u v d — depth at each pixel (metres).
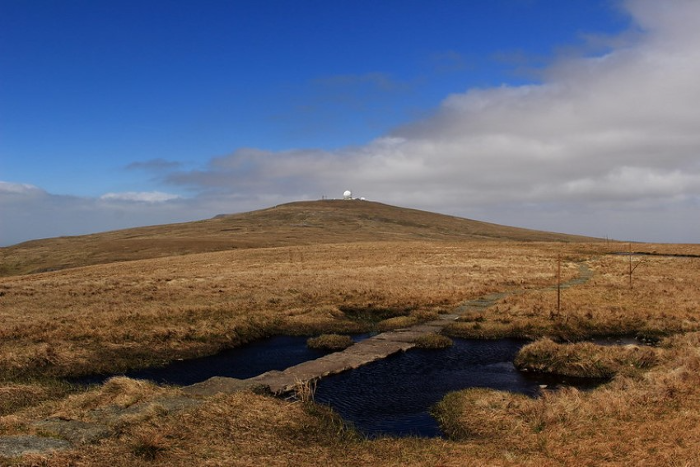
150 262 69.50
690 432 9.57
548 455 9.12
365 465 8.85
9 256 117.94
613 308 28.80
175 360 20.81
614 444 9.34
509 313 28.70
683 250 79.19
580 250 81.38
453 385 16.42
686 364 14.86
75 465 8.23
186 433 9.88
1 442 8.92
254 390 13.78
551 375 17.52
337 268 54.94
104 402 11.55
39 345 20.16
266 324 26.72
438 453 9.53
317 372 17.31
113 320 24.81
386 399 14.90
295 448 9.67
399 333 24.53
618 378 14.93
